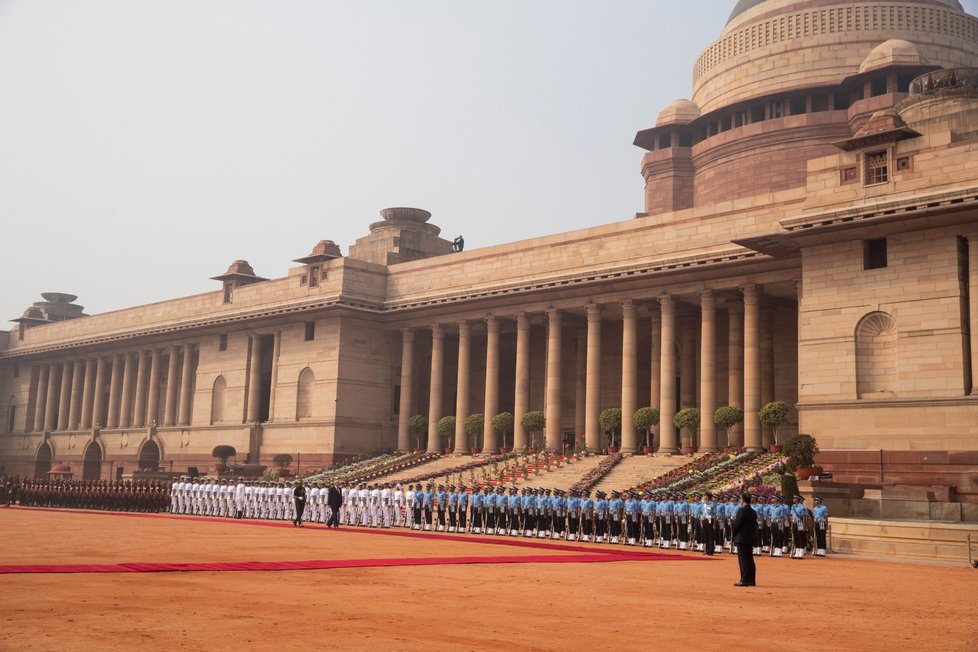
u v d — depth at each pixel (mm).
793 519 33906
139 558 26406
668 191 84375
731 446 56375
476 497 45094
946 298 43125
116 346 99375
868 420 44500
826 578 25812
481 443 78062
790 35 79250
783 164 76562
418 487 47875
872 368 45344
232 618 15508
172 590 19125
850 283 46156
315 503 53250
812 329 47062
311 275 78250
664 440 59562
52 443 105625
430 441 73250
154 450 94062
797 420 60812
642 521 38625
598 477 55719
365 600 18297
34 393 111438
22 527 40969
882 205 43688
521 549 34156
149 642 13125
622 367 65812
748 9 83375
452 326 75062
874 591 22484
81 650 12422
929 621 17500
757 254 54938
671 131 86188
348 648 13094
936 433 42469
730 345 60656
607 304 64312
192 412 90250
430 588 20656
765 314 60094
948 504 36625
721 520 35812
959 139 43438
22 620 14828
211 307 88250
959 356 42500
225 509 59000
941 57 76500
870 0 77438
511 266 69438
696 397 65250
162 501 63625
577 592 20734
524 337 68688
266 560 26656
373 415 77000
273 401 80500
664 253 60750
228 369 85812
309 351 78062
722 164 80312
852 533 35250
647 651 13586
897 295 44531
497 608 17703
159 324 93250
